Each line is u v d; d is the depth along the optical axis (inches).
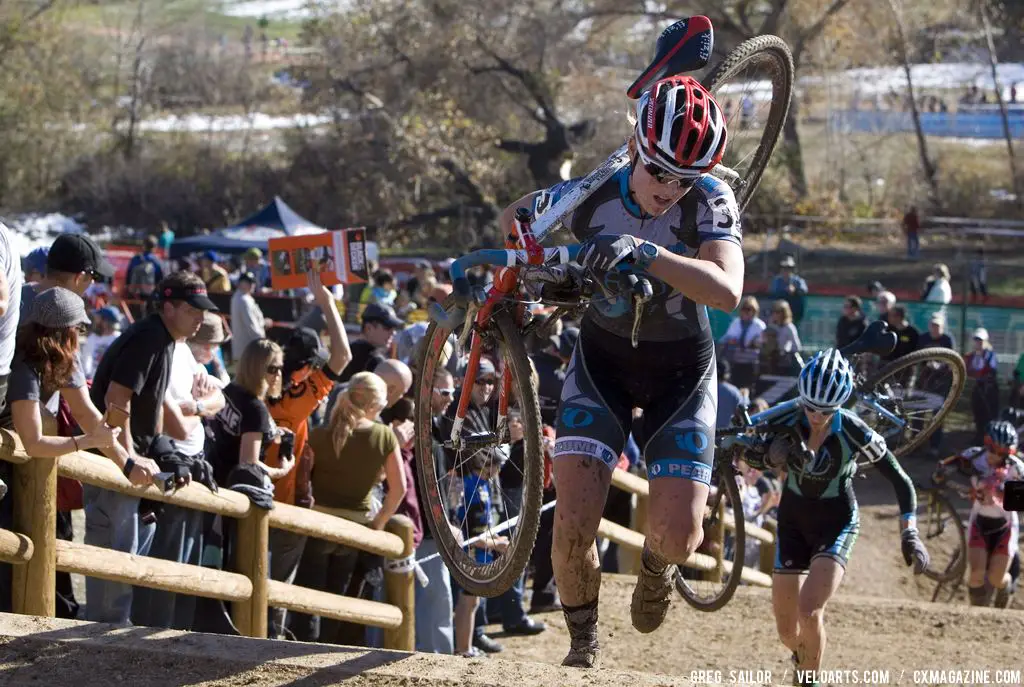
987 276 1644.9
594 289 171.3
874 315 887.1
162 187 2438.5
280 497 329.1
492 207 2091.5
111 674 180.2
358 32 2143.2
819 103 2305.6
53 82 2288.4
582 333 190.7
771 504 579.8
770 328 823.7
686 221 176.7
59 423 276.8
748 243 1939.0
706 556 453.7
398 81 2145.7
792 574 314.0
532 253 173.5
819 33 2098.9
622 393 189.5
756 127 291.4
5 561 224.8
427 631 363.6
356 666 180.9
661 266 159.6
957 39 2477.9
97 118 2516.0
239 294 773.3
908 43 2241.6
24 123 2223.2
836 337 866.1
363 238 405.7
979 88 2410.2
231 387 315.9
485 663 181.8
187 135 2556.6
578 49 2139.5
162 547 286.8
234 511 278.4
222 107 2878.9
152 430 282.7
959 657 365.1
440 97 2053.4
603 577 461.4
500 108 2190.0
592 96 2156.7
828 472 306.8
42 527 231.5
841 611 419.8
